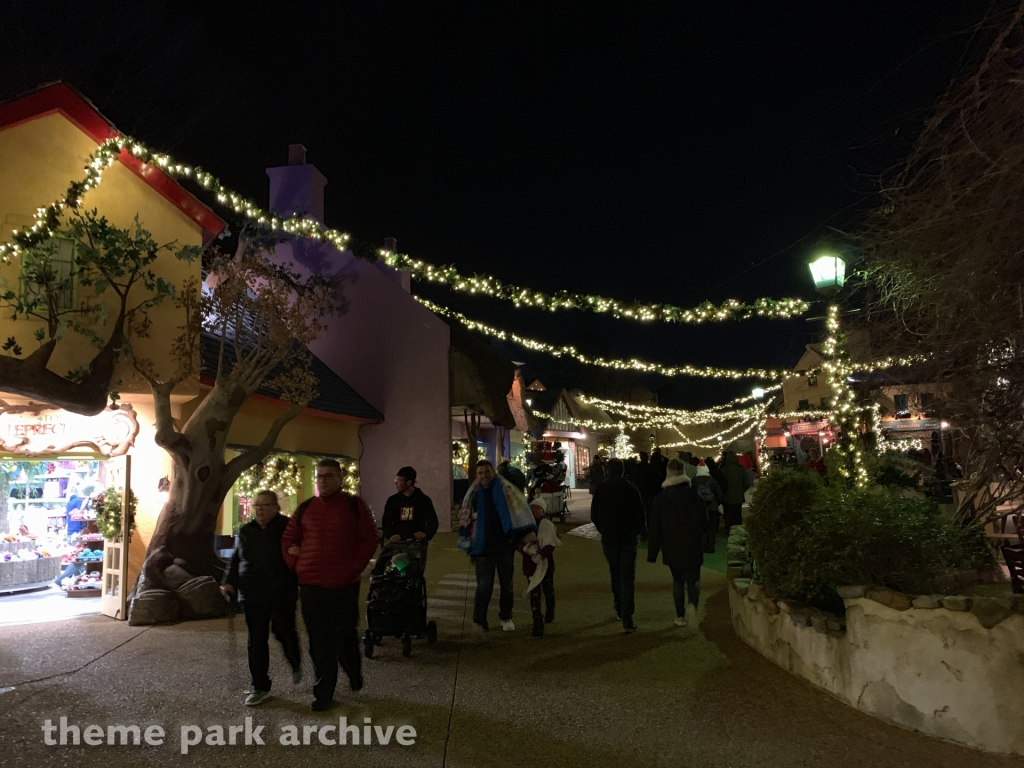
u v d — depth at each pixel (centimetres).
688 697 580
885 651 526
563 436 3975
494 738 505
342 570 564
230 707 569
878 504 634
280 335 961
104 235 847
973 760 459
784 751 477
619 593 820
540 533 839
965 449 667
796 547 646
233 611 896
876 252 542
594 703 571
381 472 1808
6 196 893
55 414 934
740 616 764
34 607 975
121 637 802
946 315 523
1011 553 647
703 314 1120
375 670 668
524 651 727
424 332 1844
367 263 1880
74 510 1170
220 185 993
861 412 902
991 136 453
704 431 4834
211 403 944
